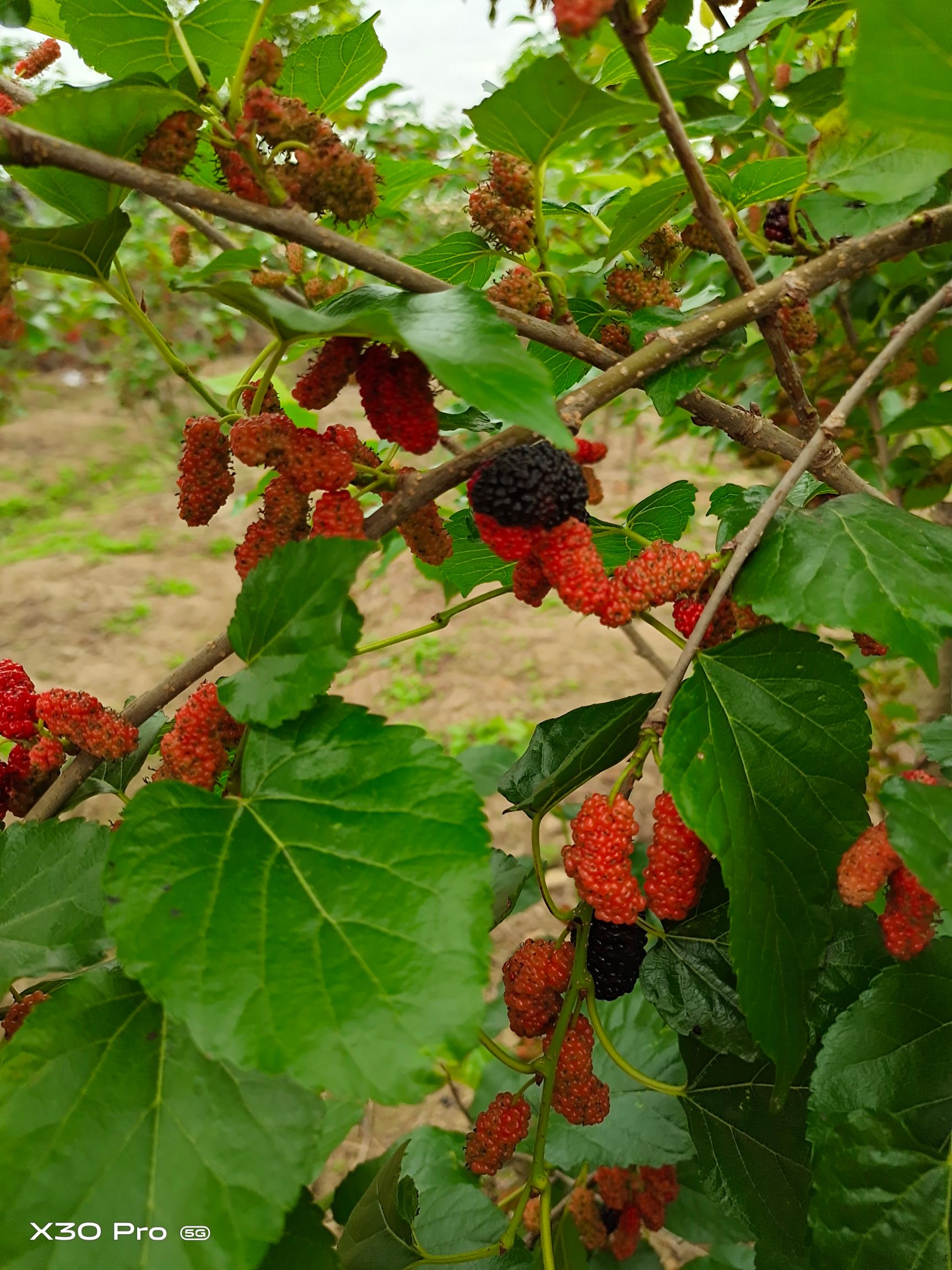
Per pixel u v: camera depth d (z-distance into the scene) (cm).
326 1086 17
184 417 198
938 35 19
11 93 30
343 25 69
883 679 63
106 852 22
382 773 20
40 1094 19
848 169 27
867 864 21
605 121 24
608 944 26
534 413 19
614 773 94
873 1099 23
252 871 19
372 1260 28
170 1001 17
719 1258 42
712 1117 28
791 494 32
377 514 24
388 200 43
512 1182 55
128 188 22
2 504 180
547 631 131
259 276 25
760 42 43
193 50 28
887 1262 21
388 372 23
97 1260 18
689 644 22
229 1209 18
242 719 20
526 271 27
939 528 23
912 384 55
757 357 59
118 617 145
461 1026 17
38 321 152
